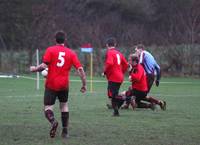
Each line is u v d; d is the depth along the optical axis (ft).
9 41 487.61
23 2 479.41
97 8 563.48
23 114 136.46
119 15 565.12
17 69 419.33
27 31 460.96
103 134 101.30
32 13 473.26
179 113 142.41
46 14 470.80
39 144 89.30
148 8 563.07
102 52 390.42
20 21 478.18
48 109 96.32
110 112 142.72
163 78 358.23
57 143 90.33
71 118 128.16
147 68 154.20
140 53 155.02
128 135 100.17
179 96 209.05
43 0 489.26
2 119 125.08
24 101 177.37
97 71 388.98
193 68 374.43
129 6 563.07
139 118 129.29
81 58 395.14
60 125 114.62
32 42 444.14
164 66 378.73
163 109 150.71
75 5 546.26
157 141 93.45
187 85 286.25
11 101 177.27
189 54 374.43
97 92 225.97
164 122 121.49
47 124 115.75
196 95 214.69
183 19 427.33
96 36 435.94
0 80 317.83
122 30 474.08
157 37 436.76
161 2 547.08
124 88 252.42
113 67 135.23
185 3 460.55
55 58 94.94
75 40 457.27
